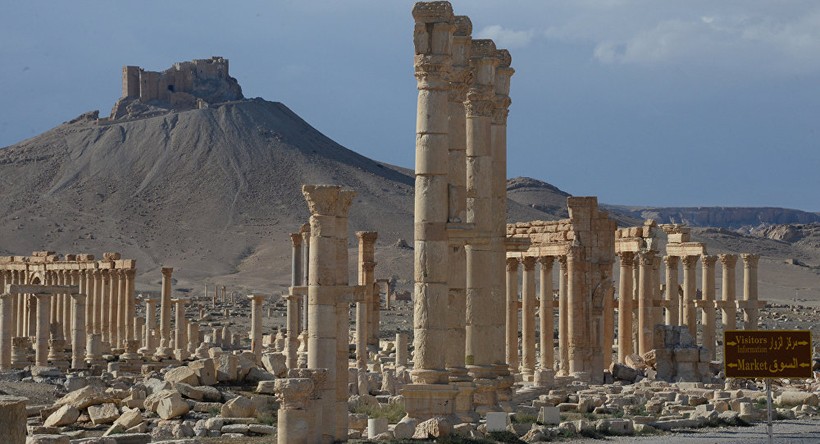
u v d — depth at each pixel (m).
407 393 55.41
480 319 61.78
